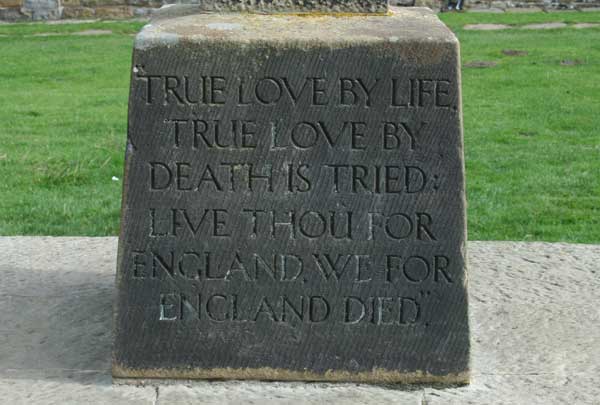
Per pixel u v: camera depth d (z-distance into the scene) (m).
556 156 6.31
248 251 3.26
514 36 10.96
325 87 3.19
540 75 8.92
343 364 3.30
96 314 3.77
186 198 3.24
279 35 3.19
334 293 3.27
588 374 3.36
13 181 5.75
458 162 3.22
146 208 3.24
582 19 12.20
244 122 3.21
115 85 8.89
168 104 3.20
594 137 6.82
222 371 3.31
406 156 3.22
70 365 3.42
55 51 10.66
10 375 3.35
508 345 3.55
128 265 3.27
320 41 3.17
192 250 3.26
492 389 3.28
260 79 3.19
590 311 3.81
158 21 3.37
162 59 3.18
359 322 3.28
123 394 3.25
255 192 3.24
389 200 3.23
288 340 3.29
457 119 3.20
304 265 3.26
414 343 3.29
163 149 3.22
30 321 3.72
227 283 3.27
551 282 4.07
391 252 3.26
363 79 3.18
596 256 4.34
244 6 3.43
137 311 3.28
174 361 3.30
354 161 3.22
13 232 4.92
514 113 7.54
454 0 13.16
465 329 3.28
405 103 3.19
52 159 6.17
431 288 3.27
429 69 3.18
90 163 6.10
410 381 3.30
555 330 3.65
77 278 4.11
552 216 5.21
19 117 7.50
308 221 3.25
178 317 3.29
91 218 5.14
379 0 3.42
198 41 3.17
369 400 3.23
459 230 3.24
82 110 7.79
